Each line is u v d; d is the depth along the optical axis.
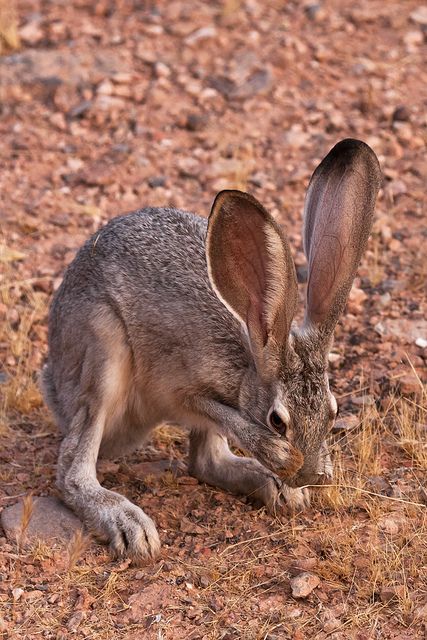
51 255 15.19
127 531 10.24
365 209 9.77
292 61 19.94
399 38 20.94
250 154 17.47
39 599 9.73
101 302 10.95
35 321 13.91
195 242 11.09
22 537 10.33
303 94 19.20
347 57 20.27
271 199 16.52
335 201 9.78
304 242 9.96
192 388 10.71
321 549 10.28
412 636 9.18
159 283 10.83
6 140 17.75
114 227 11.50
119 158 17.30
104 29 20.61
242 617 9.44
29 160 17.28
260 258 9.53
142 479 11.49
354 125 18.34
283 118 18.50
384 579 9.80
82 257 11.38
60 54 19.52
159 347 10.81
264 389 10.01
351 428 12.05
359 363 13.14
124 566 10.09
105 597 9.70
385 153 17.66
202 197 16.50
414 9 21.83
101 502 10.59
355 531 10.50
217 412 10.54
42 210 16.11
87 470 10.89
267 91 19.12
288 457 9.83
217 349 10.48
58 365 11.39
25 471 11.52
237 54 19.97
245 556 10.22
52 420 12.29
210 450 11.34
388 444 11.88
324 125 18.41
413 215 16.20
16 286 14.45
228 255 9.44
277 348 9.76
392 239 15.55
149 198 16.45
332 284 9.86
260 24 21.02
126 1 21.64
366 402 12.45
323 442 9.98
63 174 16.92
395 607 9.52
